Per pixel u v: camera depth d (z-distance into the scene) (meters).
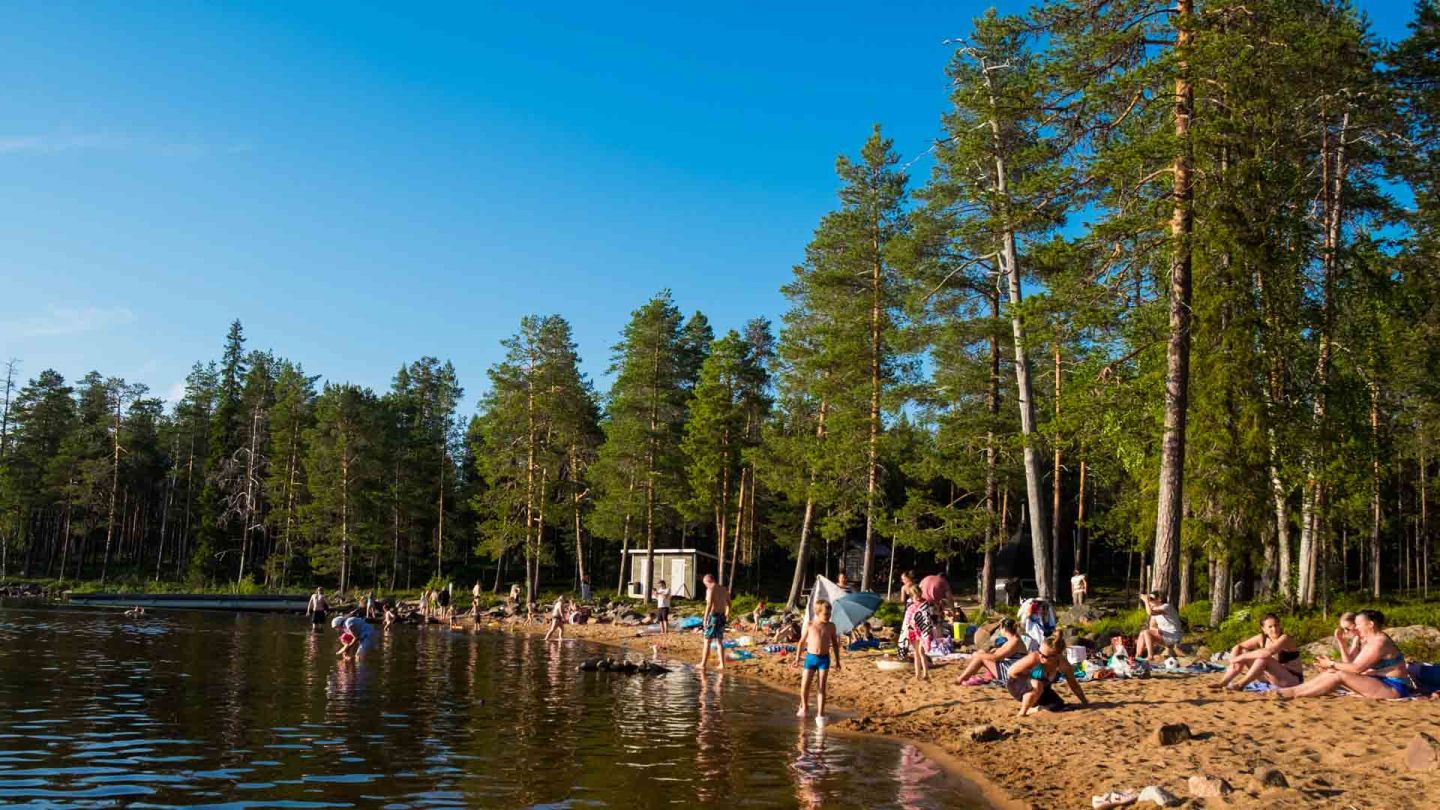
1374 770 8.40
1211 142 20.05
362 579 71.31
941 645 20.39
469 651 27.92
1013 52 29.59
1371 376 23.66
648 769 10.58
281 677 19.75
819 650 14.63
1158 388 22.52
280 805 8.72
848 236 37.41
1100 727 11.79
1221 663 16.48
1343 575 39.72
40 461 80.50
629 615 42.22
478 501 56.09
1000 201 22.83
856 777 10.30
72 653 24.23
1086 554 54.41
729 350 50.22
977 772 10.62
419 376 95.25
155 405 92.56
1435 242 25.23
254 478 70.94
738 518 52.75
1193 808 7.96
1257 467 21.33
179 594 57.50
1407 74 23.94
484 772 10.27
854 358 36.44
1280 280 21.23
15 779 9.61
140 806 8.62
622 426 51.19
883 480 36.78
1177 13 20.20
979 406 34.56
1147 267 21.58
